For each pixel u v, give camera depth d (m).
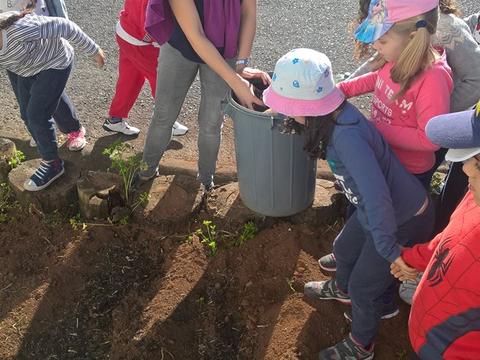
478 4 6.06
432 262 1.96
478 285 1.75
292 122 2.44
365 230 2.47
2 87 5.02
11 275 3.41
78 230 3.63
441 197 3.11
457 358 1.87
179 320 3.14
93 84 5.10
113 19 6.09
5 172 3.96
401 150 2.61
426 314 1.94
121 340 3.05
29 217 3.73
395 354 2.91
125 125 4.46
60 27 3.36
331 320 3.06
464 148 1.75
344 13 6.18
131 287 3.34
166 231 3.59
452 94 2.81
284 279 3.27
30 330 3.14
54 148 3.69
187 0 2.83
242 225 3.51
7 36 3.17
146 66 3.95
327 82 2.27
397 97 2.44
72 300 3.29
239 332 3.11
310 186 3.34
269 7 6.29
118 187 3.67
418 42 2.22
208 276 3.36
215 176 3.97
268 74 3.18
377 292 2.57
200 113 3.41
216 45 3.05
